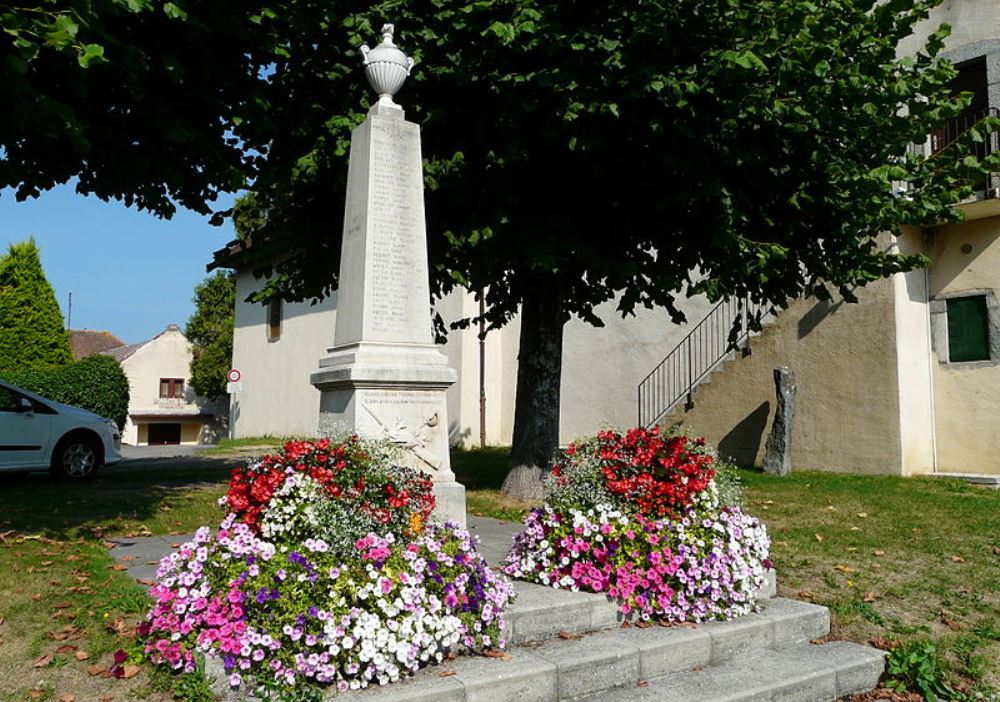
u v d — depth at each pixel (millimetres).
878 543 7109
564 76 7082
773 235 8477
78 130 6004
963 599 5758
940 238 12367
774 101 7117
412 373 5531
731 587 4984
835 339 12336
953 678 4727
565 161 8227
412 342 5809
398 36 7934
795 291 9391
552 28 7242
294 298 10273
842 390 12211
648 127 7402
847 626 5336
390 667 3691
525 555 5250
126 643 4031
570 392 17188
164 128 7297
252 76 8234
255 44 7812
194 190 8781
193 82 7629
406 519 4492
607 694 4109
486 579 4355
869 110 7309
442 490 5559
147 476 11898
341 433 5004
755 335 13352
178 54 7371
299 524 4062
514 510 8531
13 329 24453
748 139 7621
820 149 7762
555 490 5355
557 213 8320
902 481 10969
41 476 12047
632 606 4766
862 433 11930
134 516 7820
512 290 9836
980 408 11766
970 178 8469
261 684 3551
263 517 4137
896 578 6172
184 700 3488
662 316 15453
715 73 6703
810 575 6219
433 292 10000
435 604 3980
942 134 12164
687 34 6953
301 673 3615
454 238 8102
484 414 17844
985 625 5332
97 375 19250
